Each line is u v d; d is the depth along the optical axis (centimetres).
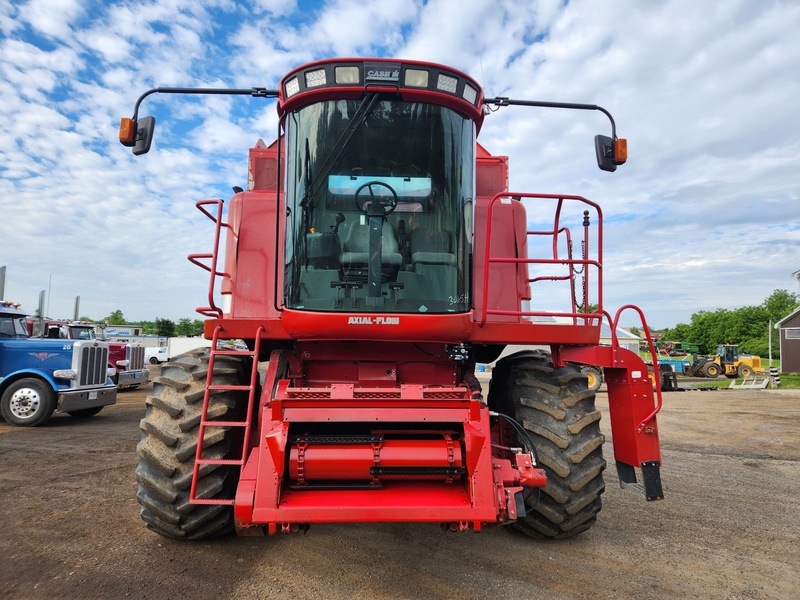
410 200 398
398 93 391
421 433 358
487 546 442
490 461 331
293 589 359
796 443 974
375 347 416
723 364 3231
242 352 377
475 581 376
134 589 358
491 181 531
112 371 1333
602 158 457
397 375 417
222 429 386
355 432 364
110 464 741
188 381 406
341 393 355
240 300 452
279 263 423
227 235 469
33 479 657
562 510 415
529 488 409
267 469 324
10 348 1142
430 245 397
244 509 314
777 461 816
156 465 379
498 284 488
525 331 417
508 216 499
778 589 376
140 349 1800
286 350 429
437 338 384
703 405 1580
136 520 497
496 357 538
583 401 428
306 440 343
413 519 317
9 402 1111
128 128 421
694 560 424
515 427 408
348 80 387
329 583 369
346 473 335
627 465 415
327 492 339
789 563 421
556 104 449
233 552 419
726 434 1072
